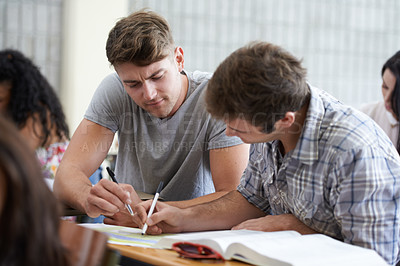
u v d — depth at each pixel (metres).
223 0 4.07
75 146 1.75
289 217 1.35
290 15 4.24
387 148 1.23
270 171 1.40
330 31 4.34
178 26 3.98
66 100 3.73
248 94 1.15
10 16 3.54
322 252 1.05
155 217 1.37
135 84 1.58
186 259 1.07
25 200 0.66
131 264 1.12
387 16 4.48
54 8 3.66
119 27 1.56
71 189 1.59
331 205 1.24
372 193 1.16
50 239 0.71
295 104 1.19
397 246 1.20
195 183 1.79
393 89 1.97
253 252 1.03
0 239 0.66
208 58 4.07
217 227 1.46
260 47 1.19
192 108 1.73
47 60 3.67
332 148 1.21
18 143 0.67
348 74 4.42
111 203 1.43
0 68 1.08
